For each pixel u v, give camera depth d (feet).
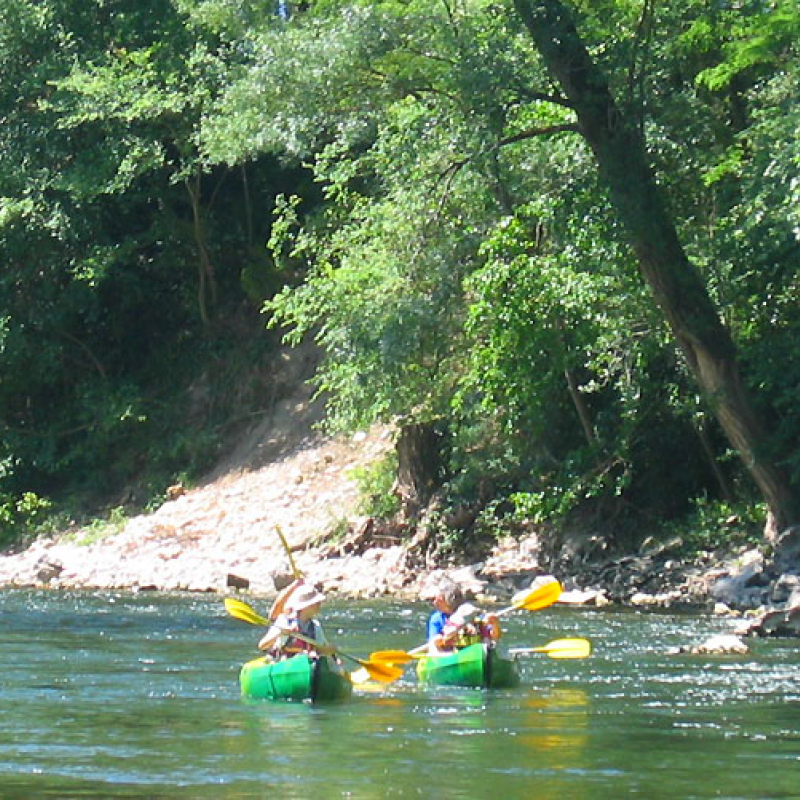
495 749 47.24
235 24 139.23
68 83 148.15
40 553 142.00
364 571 118.93
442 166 102.47
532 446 117.91
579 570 111.14
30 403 165.78
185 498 147.23
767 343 102.12
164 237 164.55
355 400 113.91
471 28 96.68
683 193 104.27
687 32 98.17
